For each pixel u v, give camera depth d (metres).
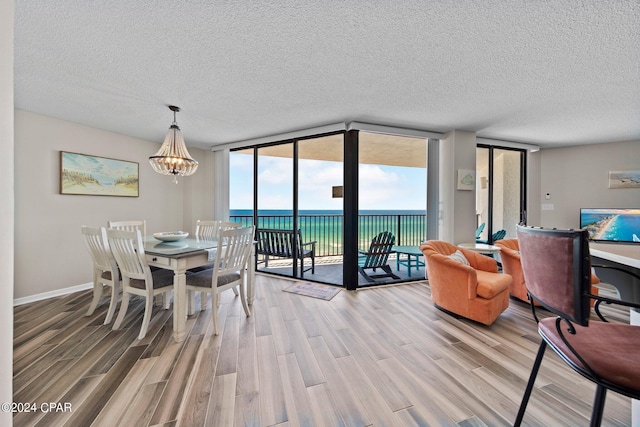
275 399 1.41
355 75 2.11
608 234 3.85
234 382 1.55
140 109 2.80
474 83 2.24
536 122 3.24
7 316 0.72
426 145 3.88
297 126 3.43
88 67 1.98
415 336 2.12
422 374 1.63
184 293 2.08
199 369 1.67
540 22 1.49
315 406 1.37
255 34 1.61
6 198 0.71
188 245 2.57
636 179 3.98
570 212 4.39
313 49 1.76
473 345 1.99
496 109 2.82
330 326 2.30
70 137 3.15
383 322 2.38
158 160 2.52
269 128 3.52
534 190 4.55
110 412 1.31
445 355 1.85
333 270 4.30
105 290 3.27
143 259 2.08
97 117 3.03
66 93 2.41
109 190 3.51
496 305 2.33
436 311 2.63
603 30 1.55
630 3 1.34
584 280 0.71
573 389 1.50
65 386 1.50
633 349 0.82
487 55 1.83
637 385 0.68
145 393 1.45
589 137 3.90
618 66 1.94
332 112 2.93
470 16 1.45
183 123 3.28
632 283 1.28
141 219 3.92
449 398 1.43
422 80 2.19
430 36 1.63
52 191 3.00
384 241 3.80
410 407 1.36
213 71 2.04
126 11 1.41
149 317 2.12
